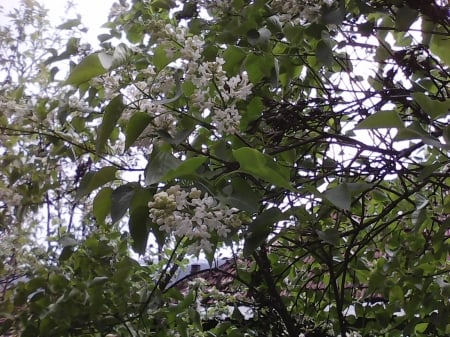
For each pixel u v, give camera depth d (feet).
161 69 4.37
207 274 9.47
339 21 4.93
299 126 6.12
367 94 6.09
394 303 7.24
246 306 8.44
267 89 6.07
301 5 5.10
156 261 8.47
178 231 3.47
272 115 5.88
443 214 6.33
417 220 5.62
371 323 7.43
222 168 4.38
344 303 7.80
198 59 4.44
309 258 8.58
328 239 4.66
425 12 5.32
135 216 4.05
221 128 4.28
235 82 4.39
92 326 6.55
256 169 3.46
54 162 6.57
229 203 3.58
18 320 6.38
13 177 6.36
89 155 6.58
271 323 7.90
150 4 6.56
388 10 5.85
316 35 5.12
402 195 5.71
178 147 4.57
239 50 5.12
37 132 5.74
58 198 7.42
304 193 5.01
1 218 6.66
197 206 3.52
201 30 6.31
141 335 6.80
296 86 7.22
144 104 4.15
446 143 3.65
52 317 6.10
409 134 3.65
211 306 8.73
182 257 7.50
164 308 6.91
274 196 4.88
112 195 4.04
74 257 6.68
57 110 6.42
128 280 6.77
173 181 4.10
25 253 6.93
